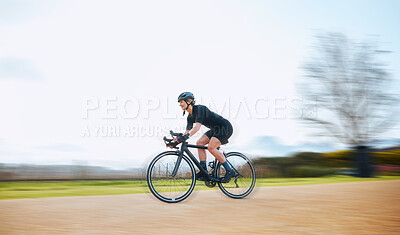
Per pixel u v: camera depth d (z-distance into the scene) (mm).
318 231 2738
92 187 7203
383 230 2775
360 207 3895
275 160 12734
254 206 3949
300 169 12672
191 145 4500
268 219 3189
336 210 3682
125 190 6773
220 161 4609
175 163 4359
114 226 2896
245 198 4684
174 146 4434
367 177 14000
